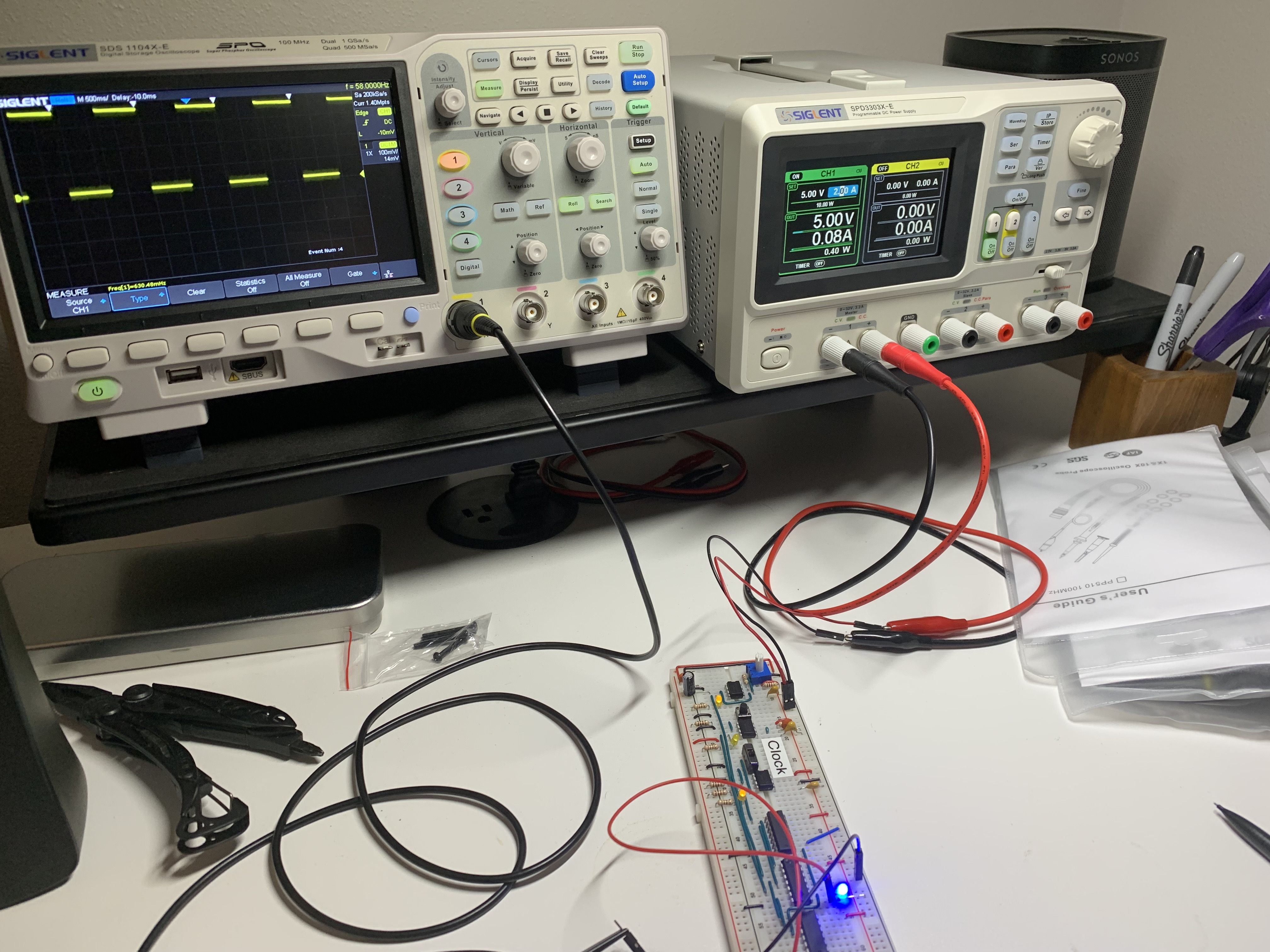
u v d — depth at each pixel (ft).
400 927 1.59
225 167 1.88
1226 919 1.57
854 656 2.22
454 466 2.24
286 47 1.87
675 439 3.34
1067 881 1.65
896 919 1.58
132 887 1.67
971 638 2.28
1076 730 1.99
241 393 2.03
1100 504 2.56
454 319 2.10
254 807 1.83
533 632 2.33
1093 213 2.51
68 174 1.78
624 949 1.55
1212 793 1.83
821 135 2.06
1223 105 3.43
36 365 1.83
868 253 2.28
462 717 2.05
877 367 2.21
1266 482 2.57
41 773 1.58
